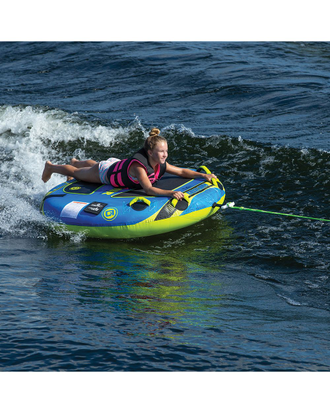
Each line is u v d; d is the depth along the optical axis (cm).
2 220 2522
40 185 3000
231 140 3291
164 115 3962
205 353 1422
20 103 4434
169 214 2303
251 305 1755
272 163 3034
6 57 5894
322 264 2095
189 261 2145
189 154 3247
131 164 2367
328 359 1416
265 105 4034
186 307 1711
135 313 1642
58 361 1362
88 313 1625
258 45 5688
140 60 5384
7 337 1459
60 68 5447
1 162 3369
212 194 2470
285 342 1500
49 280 1886
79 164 2705
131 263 2100
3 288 1791
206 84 4597
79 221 2338
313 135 3362
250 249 2248
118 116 3969
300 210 2597
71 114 3956
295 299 1819
